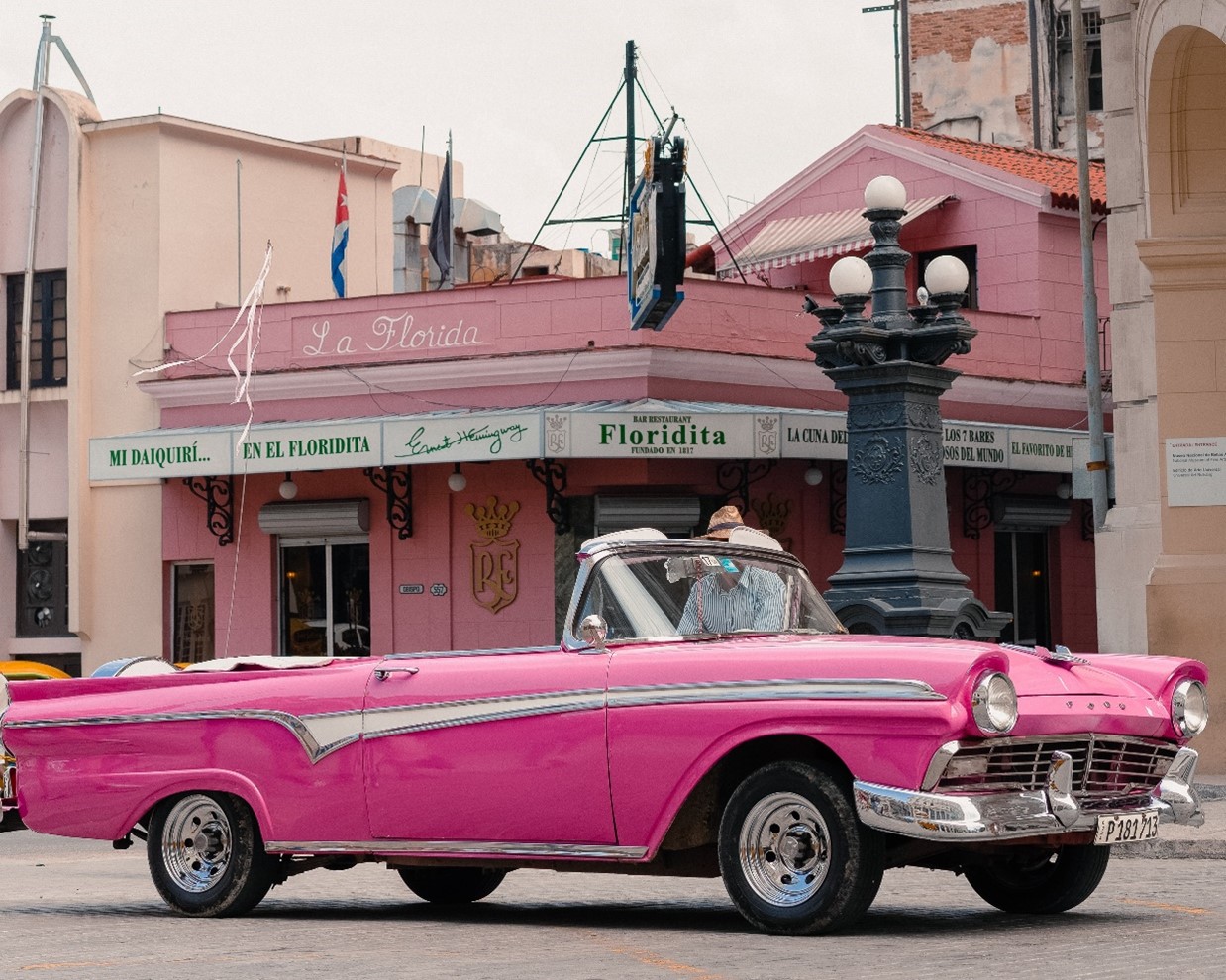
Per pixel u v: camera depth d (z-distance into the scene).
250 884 8.81
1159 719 7.87
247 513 24.11
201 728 8.88
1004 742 7.26
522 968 6.77
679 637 8.13
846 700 7.27
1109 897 9.06
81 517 25.36
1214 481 15.41
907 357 14.81
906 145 27.11
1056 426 25.70
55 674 18.56
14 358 26.38
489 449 21.16
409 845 8.30
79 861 13.48
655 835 7.68
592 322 22.09
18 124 26.48
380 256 29.75
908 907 8.76
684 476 22.11
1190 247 15.36
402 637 23.12
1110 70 16.56
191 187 26.03
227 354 24.48
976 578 24.94
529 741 7.96
